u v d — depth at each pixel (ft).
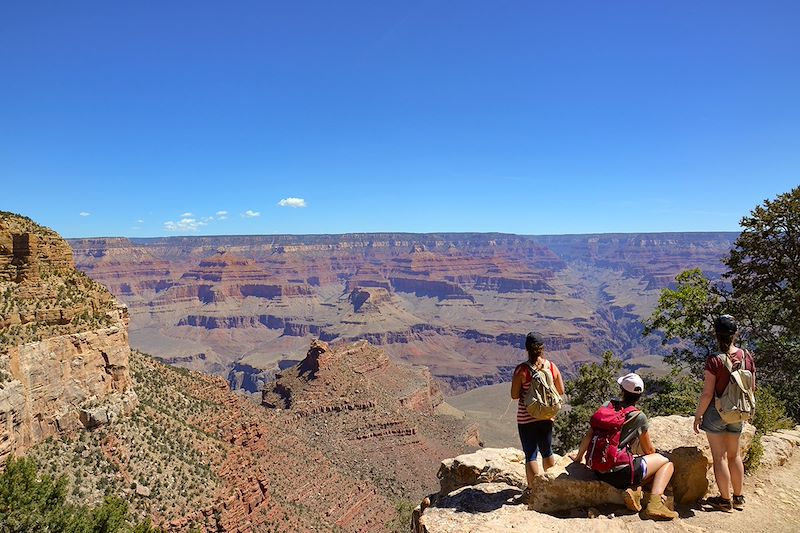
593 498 38.04
